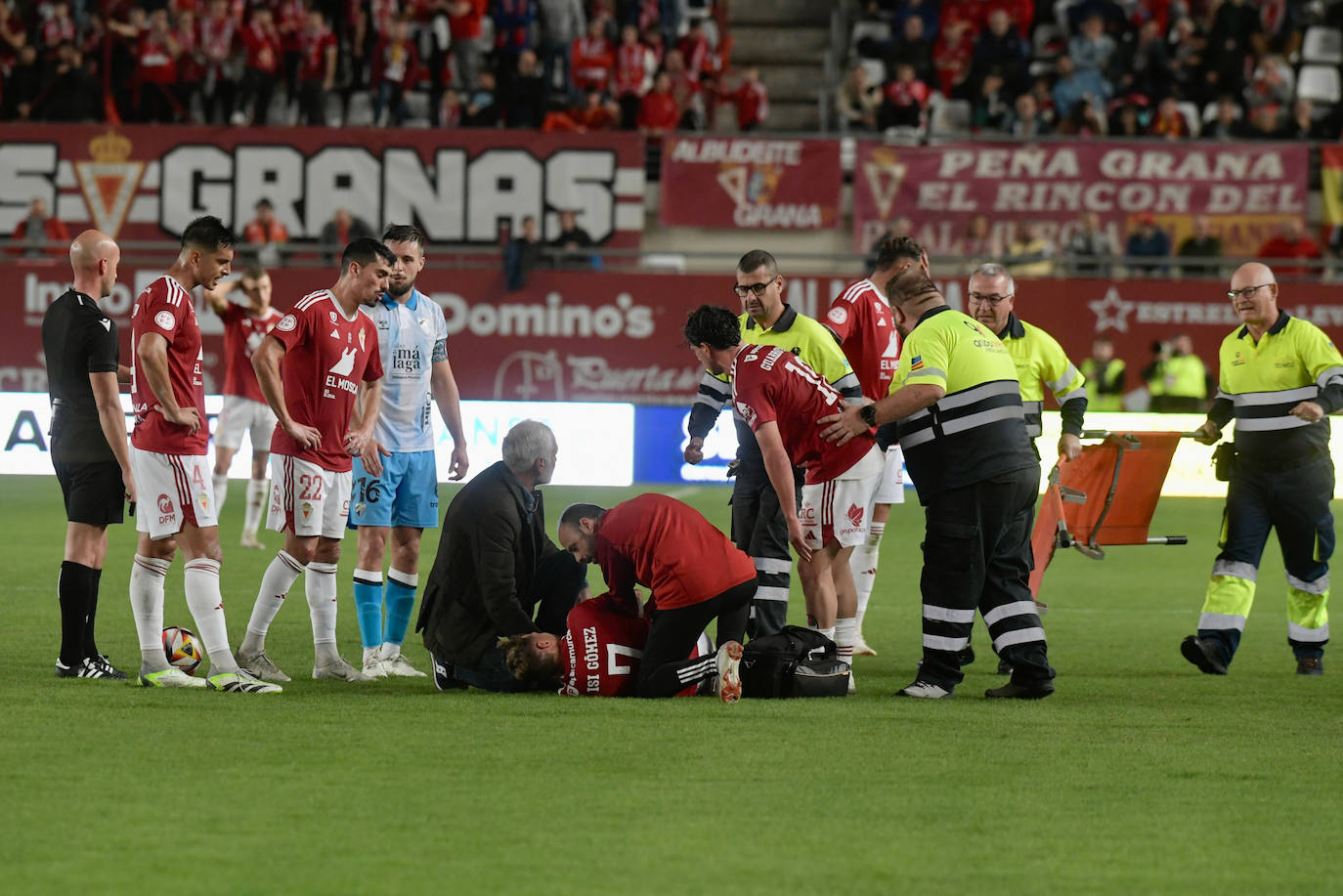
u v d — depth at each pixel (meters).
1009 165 70.06
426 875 14.52
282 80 76.44
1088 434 28.61
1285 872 15.09
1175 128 73.75
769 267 26.69
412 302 26.61
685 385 66.94
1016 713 23.05
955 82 76.88
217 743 19.86
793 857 15.25
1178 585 41.00
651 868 14.84
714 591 23.22
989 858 15.36
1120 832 16.38
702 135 70.81
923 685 24.47
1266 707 24.09
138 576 24.22
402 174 70.44
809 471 25.66
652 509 23.42
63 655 24.81
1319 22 81.44
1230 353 28.70
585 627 23.78
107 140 70.12
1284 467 28.06
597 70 77.88
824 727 21.53
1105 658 29.58
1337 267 68.12
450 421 27.81
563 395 67.06
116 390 23.80
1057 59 80.62
